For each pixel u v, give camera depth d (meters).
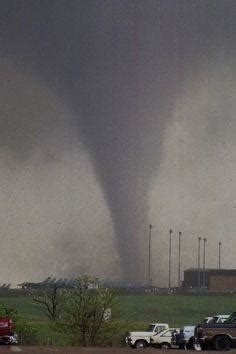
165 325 151.88
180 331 144.38
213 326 105.81
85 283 155.50
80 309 150.88
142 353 89.19
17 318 167.88
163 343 149.88
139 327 169.12
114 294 156.25
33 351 88.38
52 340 153.25
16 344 132.88
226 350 104.88
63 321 151.88
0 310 169.00
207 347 107.00
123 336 154.12
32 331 161.50
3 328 130.50
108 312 152.50
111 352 90.06
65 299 156.25
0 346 110.19
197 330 107.31
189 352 93.81
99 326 151.25
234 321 106.56
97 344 150.88
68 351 89.75
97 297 152.62
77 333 150.88
